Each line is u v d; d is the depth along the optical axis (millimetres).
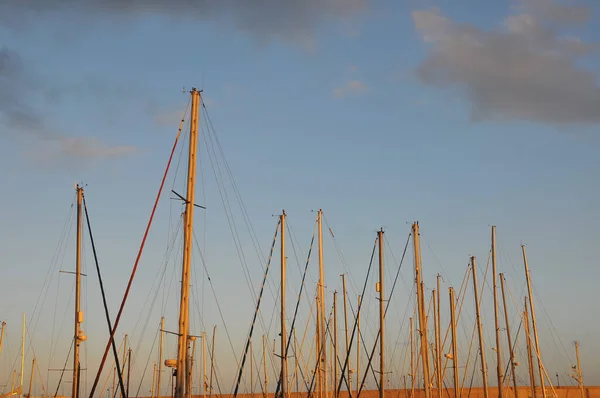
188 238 41969
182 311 40906
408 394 81438
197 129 43781
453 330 72500
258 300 55688
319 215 62406
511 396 78688
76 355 43406
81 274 45000
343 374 62594
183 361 40281
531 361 76562
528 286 74312
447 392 77375
